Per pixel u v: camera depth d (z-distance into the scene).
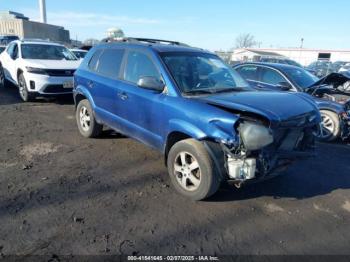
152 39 5.49
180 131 3.78
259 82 7.61
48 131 6.52
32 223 3.26
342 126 6.74
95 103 5.55
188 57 4.61
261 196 4.08
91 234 3.13
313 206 3.91
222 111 3.48
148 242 3.06
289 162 3.77
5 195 3.79
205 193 3.66
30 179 4.25
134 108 4.58
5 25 41.75
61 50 10.55
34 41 10.41
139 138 4.67
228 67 5.05
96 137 6.13
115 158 5.14
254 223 3.47
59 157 5.09
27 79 8.79
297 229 3.40
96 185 4.17
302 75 7.60
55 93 8.88
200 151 3.59
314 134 4.06
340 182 4.66
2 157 4.98
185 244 3.07
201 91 4.12
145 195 3.96
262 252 3.01
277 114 3.47
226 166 3.48
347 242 3.22
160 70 4.27
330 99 6.97
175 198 3.91
